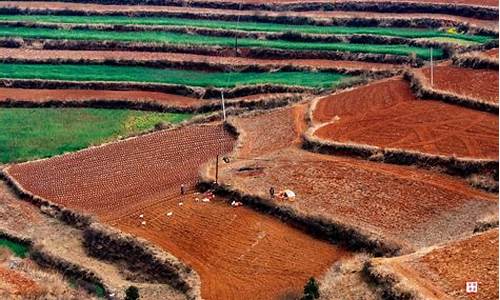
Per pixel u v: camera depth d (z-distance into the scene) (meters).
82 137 68.44
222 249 44.44
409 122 56.97
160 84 78.31
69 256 47.09
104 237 47.84
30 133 69.81
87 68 84.12
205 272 42.62
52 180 58.50
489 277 33.69
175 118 72.06
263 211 47.56
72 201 54.59
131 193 54.62
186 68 83.00
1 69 84.00
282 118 63.72
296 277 40.78
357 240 42.06
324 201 47.03
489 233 37.53
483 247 36.12
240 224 46.69
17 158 64.38
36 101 76.19
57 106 75.94
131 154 61.69
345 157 53.16
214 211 48.72
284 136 59.72
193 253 44.69
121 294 42.09
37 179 58.88
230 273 42.16
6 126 71.50
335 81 75.88
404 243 40.66
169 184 55.00
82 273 45.09
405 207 45.22
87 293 42.91
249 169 53.38
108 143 64.94
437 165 49.41
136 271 44.84
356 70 77.69
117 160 60.84
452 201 45.28
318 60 82.00
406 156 50.88
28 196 56.25
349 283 36.47
